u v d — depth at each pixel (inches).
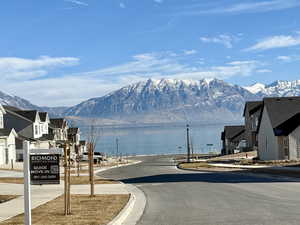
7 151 2081.7
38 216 581.6
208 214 585.3
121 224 537.6
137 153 4665.4
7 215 596.7
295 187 892.0
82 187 1011.3
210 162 2241.6
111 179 1294.3
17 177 1317.7
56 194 847.1
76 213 603.8
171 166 2122.3
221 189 899.4
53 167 534.9
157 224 528.7
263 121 2112.5
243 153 2728.8
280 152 1927.9
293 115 1984.5
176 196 807.7
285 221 516.4
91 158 813.9
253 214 571.8
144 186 1033.5
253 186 937.5
